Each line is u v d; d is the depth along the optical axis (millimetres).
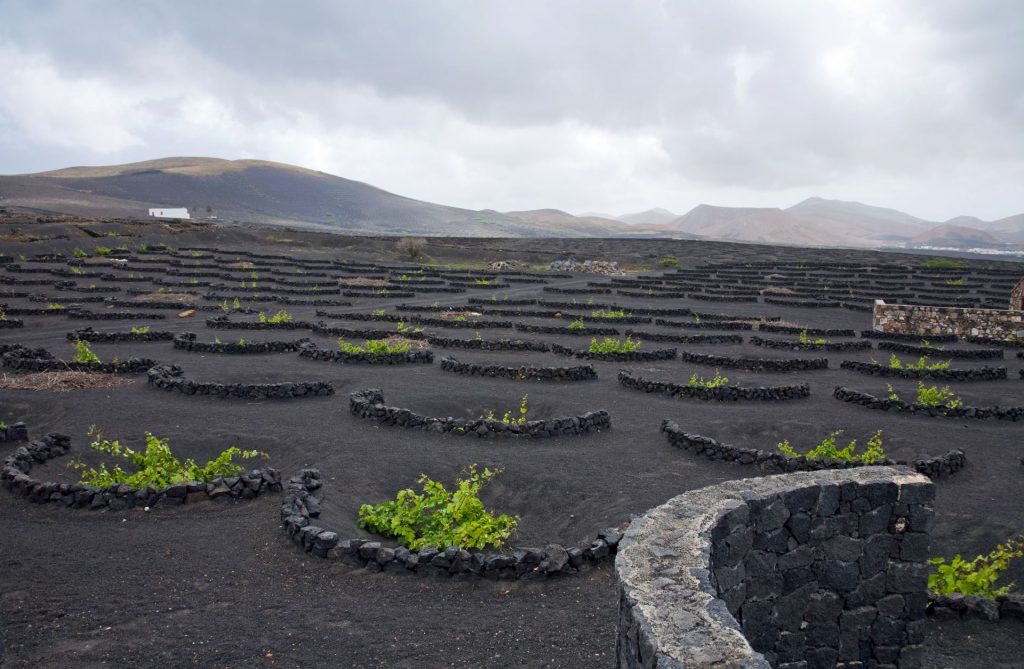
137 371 23375
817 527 7016
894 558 7293
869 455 15406
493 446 16719
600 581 10008
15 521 11719
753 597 6699
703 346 32438
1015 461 16484
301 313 40562
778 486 6996
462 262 84375
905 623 7367
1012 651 8344
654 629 4711
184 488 12625
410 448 16234
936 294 54688
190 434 17047
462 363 24766
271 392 20562
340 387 22484
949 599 9109
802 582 6980
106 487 12492
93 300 41781
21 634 8344
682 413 20203
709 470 15453
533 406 20734
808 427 18719
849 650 7234
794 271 72688
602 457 16125
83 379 21875
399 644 8281
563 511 13422
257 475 13234
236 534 11438
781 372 26891
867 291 56219
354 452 15789
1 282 47000
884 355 31453
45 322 35125
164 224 85375
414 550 10648
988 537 12633
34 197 189750
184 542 11102
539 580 10000
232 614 8945
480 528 11266
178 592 9516
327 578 10016
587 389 22938
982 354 30906
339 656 7988
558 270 74625
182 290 47438
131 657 7898
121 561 10406
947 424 19625
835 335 36125
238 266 61438
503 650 8172
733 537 6434
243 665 7781
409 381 23406
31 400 19781
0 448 15570
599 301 49594
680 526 6152
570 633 8594
